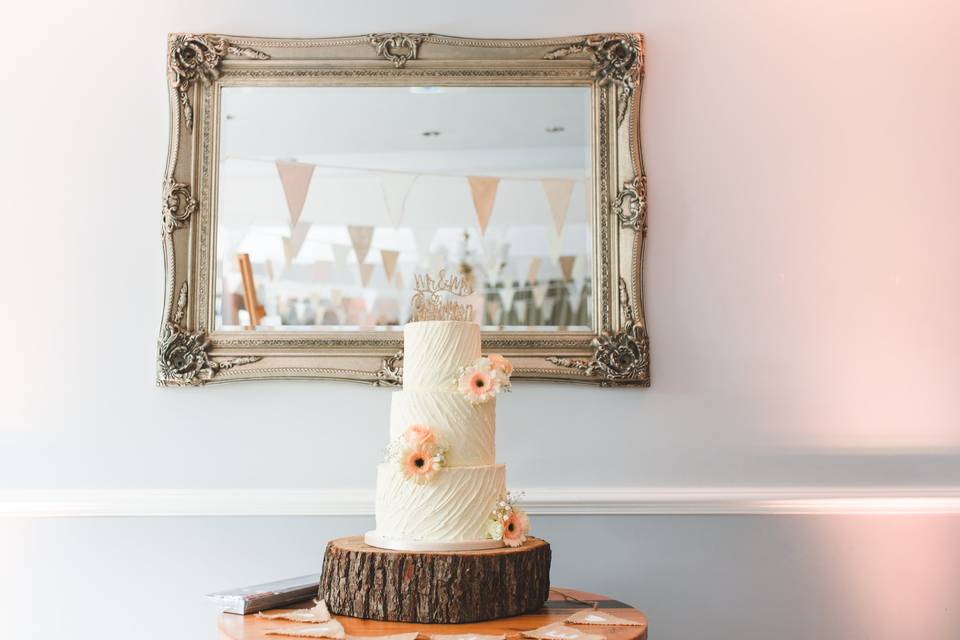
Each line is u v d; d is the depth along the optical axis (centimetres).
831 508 223
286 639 148
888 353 231
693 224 233
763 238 234
